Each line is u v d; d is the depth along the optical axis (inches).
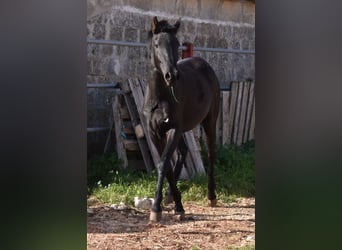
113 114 457.7
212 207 386.3
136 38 500.7
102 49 478.0
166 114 329.7
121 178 416.5
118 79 489.1
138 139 447.2
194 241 293.3
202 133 504.7
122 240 289.6
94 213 346.3
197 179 432.1
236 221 342.3
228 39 582.6
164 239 295.4
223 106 545.6
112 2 475.5
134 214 352.8
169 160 329.4
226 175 457.1
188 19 542.6
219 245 285.0
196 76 371.2
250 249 269.6
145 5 505.7
